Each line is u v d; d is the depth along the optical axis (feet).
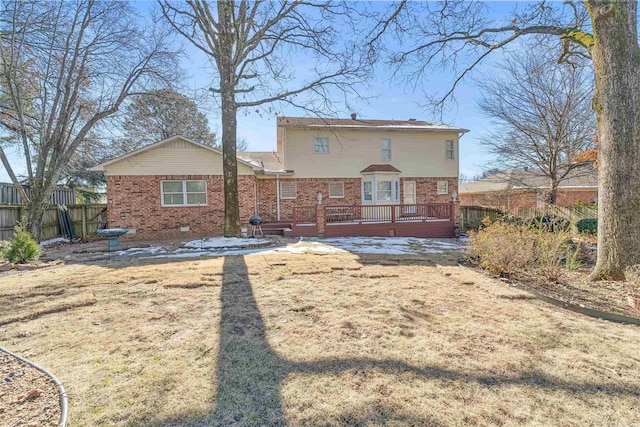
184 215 43.42
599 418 6.40
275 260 23.58
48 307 13.19
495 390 7.35
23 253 23.93
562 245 20.40
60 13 37.76
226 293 15.23
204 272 19.52
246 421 6.39
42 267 22.85
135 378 7.91
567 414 6.52
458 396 7.13
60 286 16.63
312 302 13.75
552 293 14.83
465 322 11.46
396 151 56.13
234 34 35.42
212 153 44.09
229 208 34.73
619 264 16.22
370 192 54.80
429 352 9.18
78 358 8.98
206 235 43.78
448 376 7.93
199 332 10.76
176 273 19.35
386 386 7.52
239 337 10.34
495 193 68.95
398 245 33.58
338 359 8.82
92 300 14.20
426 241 38.19
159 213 42.83
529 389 7.38
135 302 13.99
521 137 50.70
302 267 20.76
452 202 48.32
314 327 11.08
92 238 45.85
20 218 37.06
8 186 37.24
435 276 18.45
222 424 6.31
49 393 7.31
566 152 49.55
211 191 44.01
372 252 27.94
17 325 11.43
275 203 51.93
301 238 40.24
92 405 6.86
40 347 9.67
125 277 18.43
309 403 6.92
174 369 8.36
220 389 7.46
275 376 8.00
